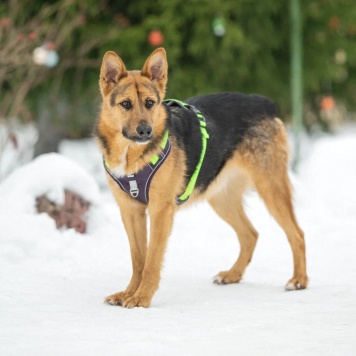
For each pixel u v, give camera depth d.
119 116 9.31
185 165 9.82
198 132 10.18
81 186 12.91
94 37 21.55
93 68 22.64
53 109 22.23
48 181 12.51
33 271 10.53
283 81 24.28
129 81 9.45
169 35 21.64
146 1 22.16
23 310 8.58
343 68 25.62
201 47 21.97
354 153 23.58
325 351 6.84
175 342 7.15
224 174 10.95
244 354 6.74
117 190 9.63
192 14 21.95
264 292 10.05
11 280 9.98
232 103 11.02
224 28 21.52
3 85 21.45
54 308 8.78
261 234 13.59
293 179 16.17
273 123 11.16
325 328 7.75
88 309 8.84
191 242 12.96
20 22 20.11
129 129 9.16
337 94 26.72
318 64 24.19
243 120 10.95
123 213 9.78
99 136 9.63
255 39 23.09
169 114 9.73
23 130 23.28
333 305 8.93
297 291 10.04
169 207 9.56
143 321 8.12
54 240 11.63
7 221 11.53
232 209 11.25
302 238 10.61
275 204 10.88
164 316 8.42
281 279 11.02
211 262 12.00
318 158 22.92
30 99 22.06
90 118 23.97
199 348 6.93
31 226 11.55
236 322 8.05
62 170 12.73
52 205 12.41
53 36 20.31
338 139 27.31
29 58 17.00
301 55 24.09
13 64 17.41
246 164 10.95
